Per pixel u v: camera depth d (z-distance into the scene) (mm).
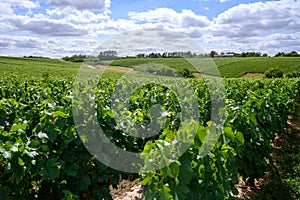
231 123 4305
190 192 2906
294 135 9227
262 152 5137
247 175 4680
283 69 47781
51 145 3328
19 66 42250
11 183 3039
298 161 6426
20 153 2881
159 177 2752
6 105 4664
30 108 4934
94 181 3705
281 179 5363
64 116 3471
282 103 8195
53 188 3480
